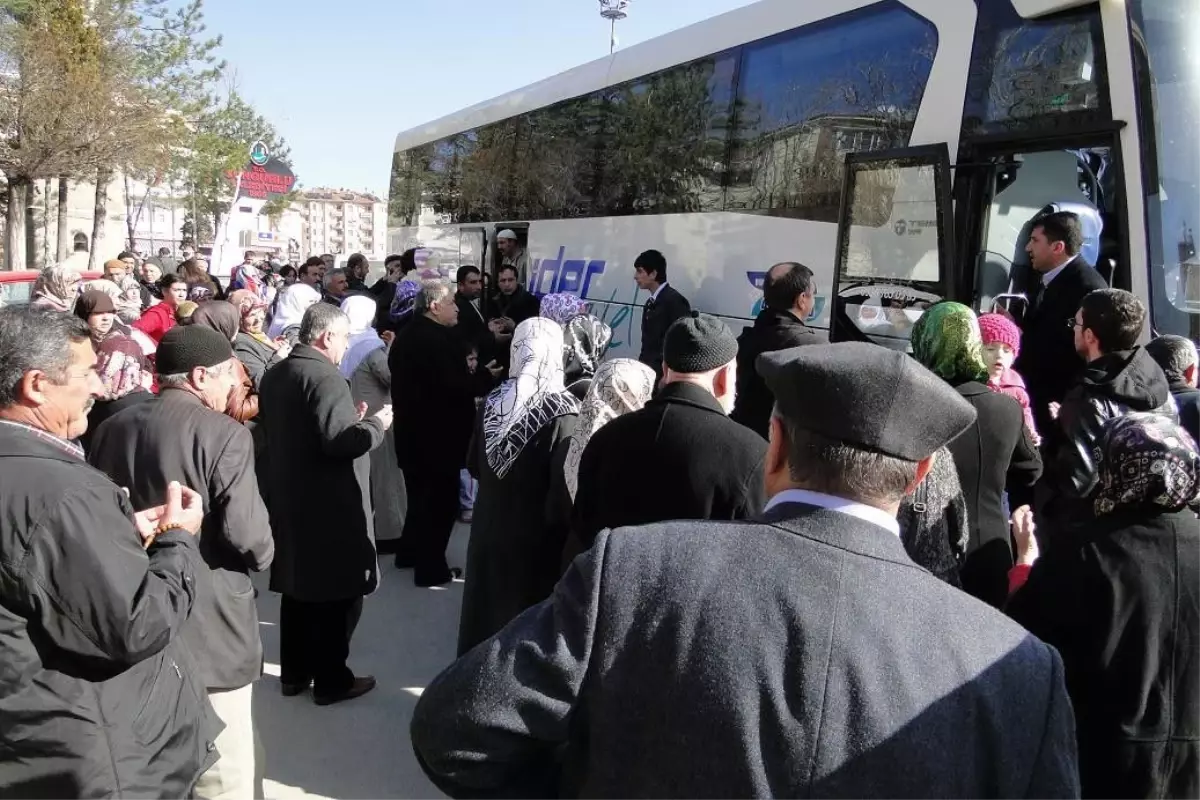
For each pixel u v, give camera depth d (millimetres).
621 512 2799
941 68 5598
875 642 1255
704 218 7926
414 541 6641
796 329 4535
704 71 8047
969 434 3119
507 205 12016
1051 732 1259
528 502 3736
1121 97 4547
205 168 38000
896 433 1332
